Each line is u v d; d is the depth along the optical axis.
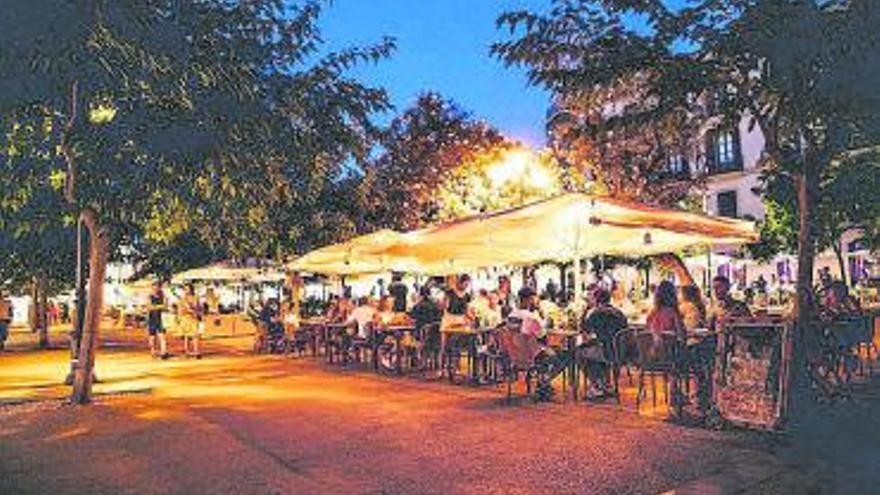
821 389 10.73
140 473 8.38
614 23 9.52
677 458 8.11
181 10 9.85
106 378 17.73
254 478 7.94
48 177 12.40
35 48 7.63
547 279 32.72
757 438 8.91
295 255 25.20
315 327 21.91
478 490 7.21
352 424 10.70
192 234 22.38
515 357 12.02
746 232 12.24
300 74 13.45
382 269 21.16
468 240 13.73
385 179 28.77
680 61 9.11
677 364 10.48
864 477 7.25
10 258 21.45
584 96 10.24
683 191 28.25
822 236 18.03
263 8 11.54
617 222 11.58
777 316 12.10
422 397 12.95
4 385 17.20
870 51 7.97
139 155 11.45
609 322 11.91
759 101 9.38
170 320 32.03
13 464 9.02
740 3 8.57
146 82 9.51
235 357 22.80
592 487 7.21
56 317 58.00
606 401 11.83
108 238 13.87
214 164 11.65
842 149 10.13
